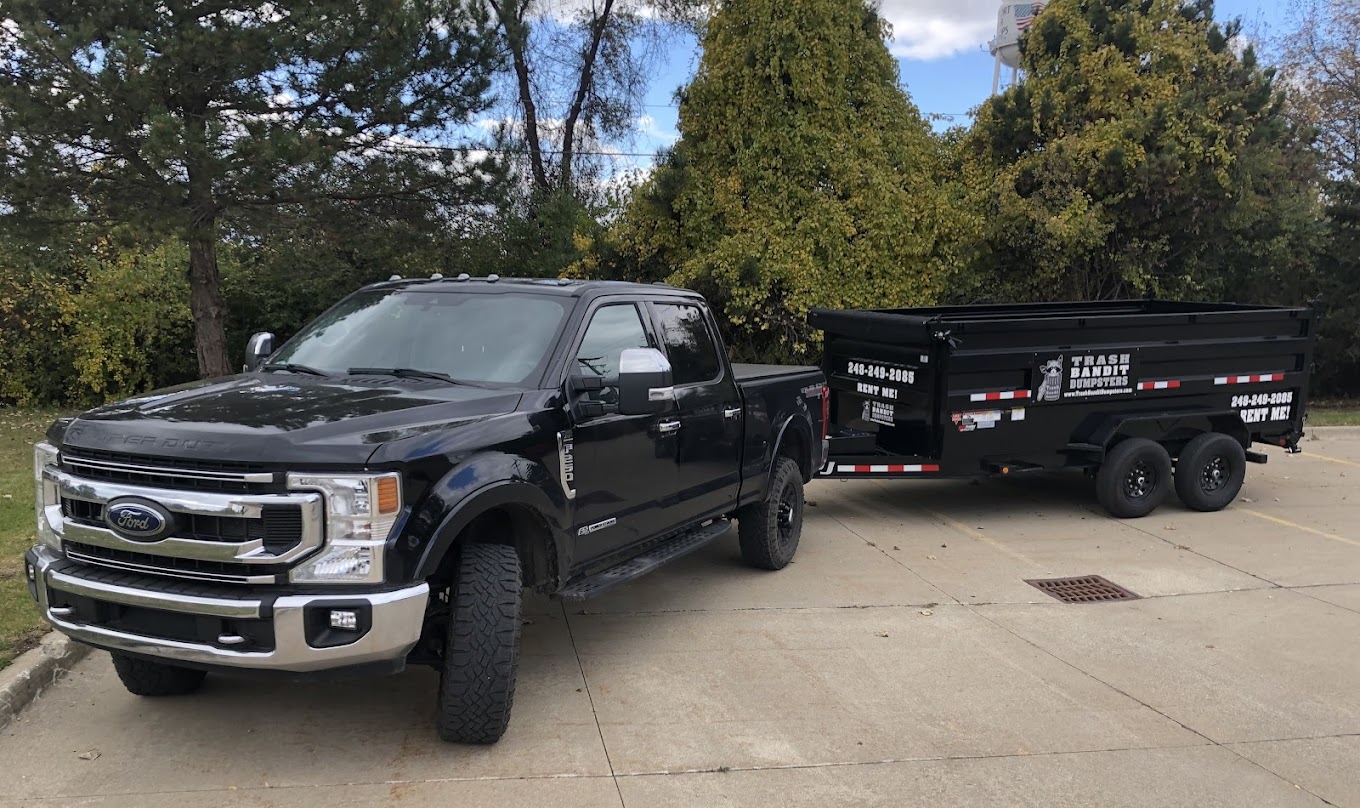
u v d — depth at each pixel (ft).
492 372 14.94
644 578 22.18
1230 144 45.75
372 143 41.52
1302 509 30.68
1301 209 51.83
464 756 13.07
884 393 29.07
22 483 28.66
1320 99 61.05
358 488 11.30
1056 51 49.90
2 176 34.63
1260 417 30.76
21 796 11.73
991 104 47.88
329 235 43.65
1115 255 46.96
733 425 19.74
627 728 14.15
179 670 14.35
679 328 18.88
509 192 48.42
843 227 41.39
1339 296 54.54
